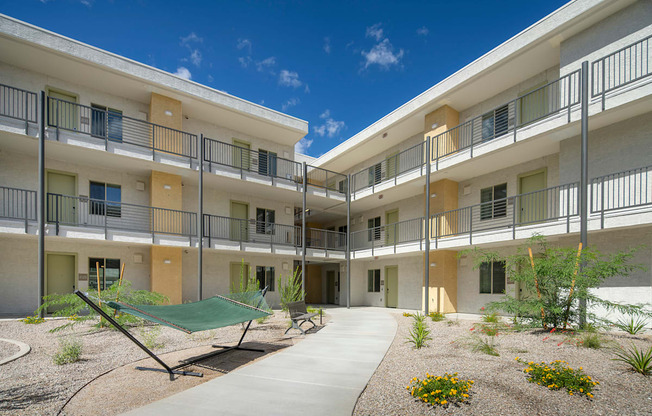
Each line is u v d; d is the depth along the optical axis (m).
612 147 9.52
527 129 10.88
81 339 7.82
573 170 10.28
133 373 5.39
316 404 3.97
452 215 14.79
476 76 12.91
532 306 7.61
